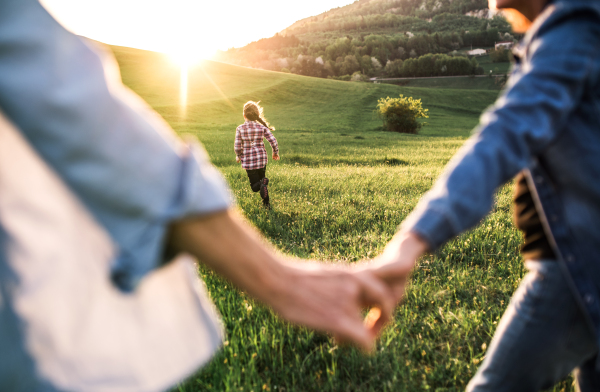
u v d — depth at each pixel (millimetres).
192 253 568
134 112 514
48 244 603
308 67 161250
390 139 37969
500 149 880
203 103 60375
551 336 1307
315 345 2904
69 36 471
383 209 7684
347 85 79062
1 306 595
